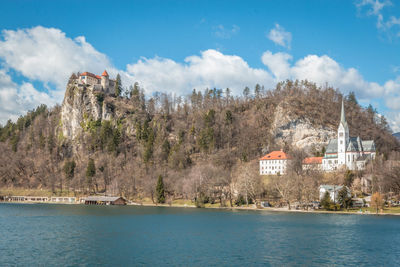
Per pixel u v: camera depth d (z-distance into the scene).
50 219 152.00
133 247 92.94
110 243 98.06
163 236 109.50
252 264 77.06
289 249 91.62
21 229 121.62
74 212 185.88
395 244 98.31
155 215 170.75
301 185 198.38
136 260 79.75
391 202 198.25
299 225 134.38
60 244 96.19
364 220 150.50
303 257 83.44
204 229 123.75
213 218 157.25
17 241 99.69
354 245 97.00
